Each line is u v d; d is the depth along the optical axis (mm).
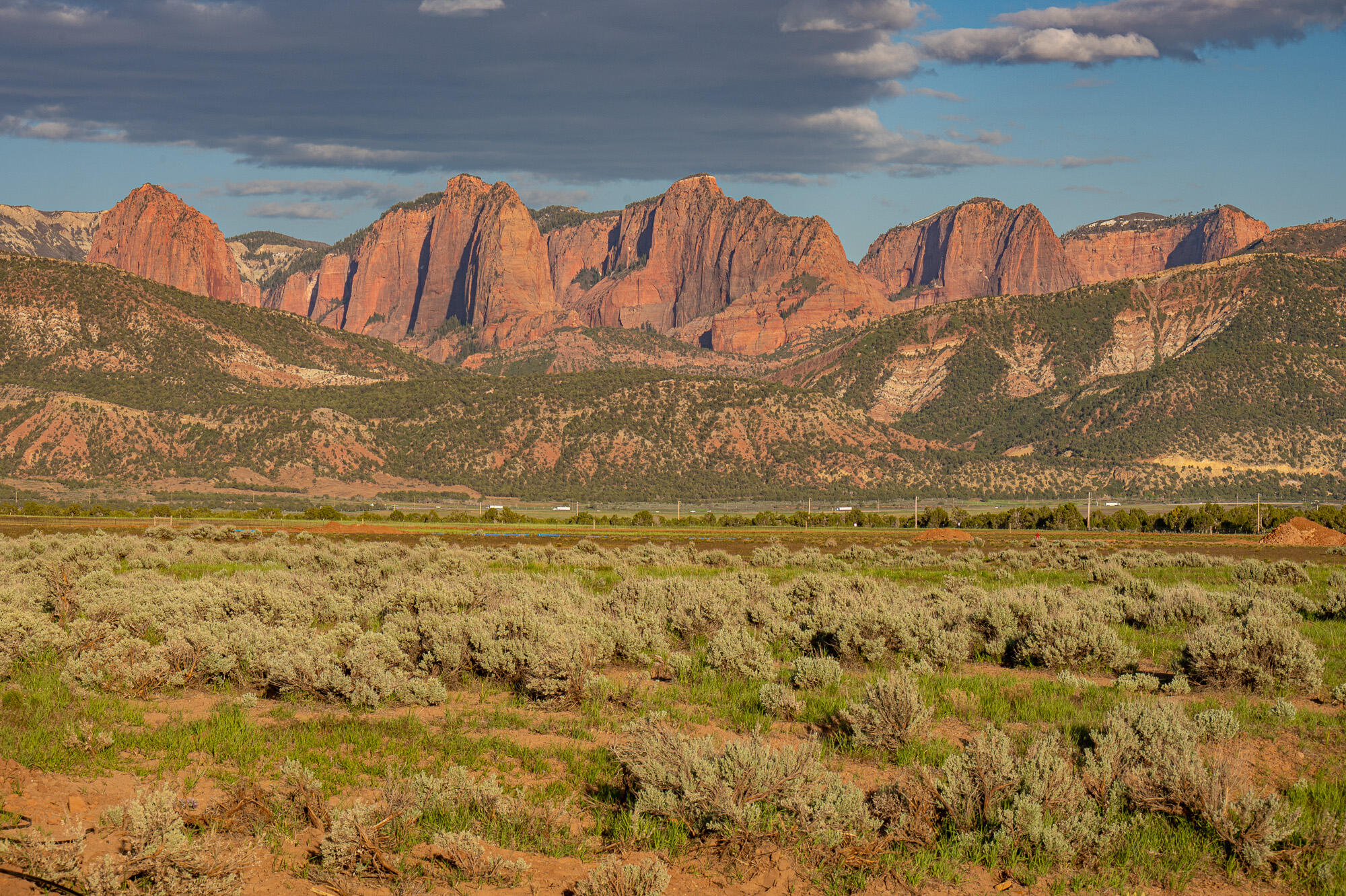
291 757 11867
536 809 10648
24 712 12938
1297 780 12094
